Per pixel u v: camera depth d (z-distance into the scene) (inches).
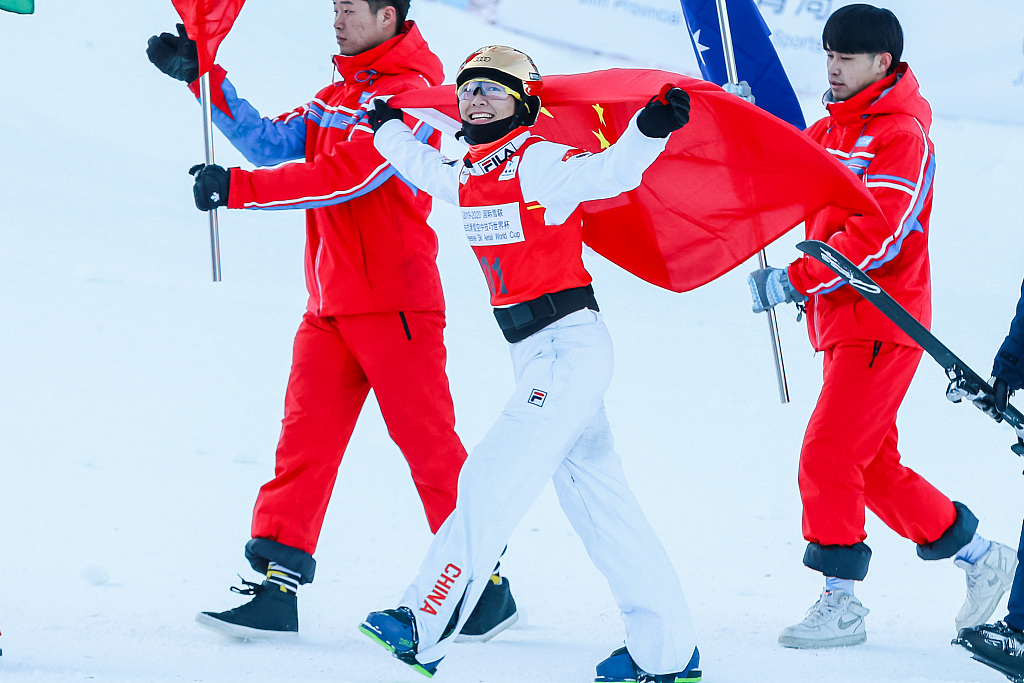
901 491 562.9
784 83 676.7
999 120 1563.7
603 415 463.5
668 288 528.4
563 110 511.5
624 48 1450.5
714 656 511.8
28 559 676.1
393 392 550.3
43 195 2000.5
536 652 519.5
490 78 445.1
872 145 553.9
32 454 962.7
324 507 550.9
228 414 1124.5
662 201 503.8
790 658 510.0
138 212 1978.3
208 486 892.6
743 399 1235.9
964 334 1465.3
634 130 410.9
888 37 561.3
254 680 450.9
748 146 464.1
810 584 668.1
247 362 1325.0
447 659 505.4
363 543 754.2
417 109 539.8
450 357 1370.6
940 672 486.9
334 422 553.9
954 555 565.9
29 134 2234.3
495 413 1143.6
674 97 405.1
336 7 569.0
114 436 1031.0
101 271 1675.7
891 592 651.5
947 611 611.5
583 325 449.4
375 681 464.8
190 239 1886.1
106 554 697.0
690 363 1384.1
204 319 1494.8
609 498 454.6
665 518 829.2
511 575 686.5
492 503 433.4
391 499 880.3
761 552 743.1
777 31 1246.3
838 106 566.6
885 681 469.7
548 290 447.5
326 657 500.1
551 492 907.4
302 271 1790.1
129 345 1360.7
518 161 442.3
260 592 528.7
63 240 1811.0
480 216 451.5
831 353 570.3
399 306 547.8
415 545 753.6
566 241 449.7
